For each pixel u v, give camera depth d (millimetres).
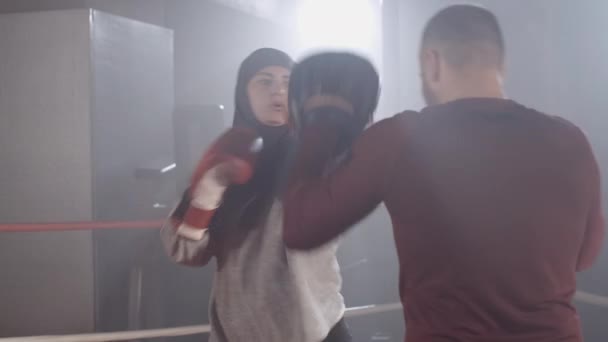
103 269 3379
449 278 1128
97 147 3334
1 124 3414
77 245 3340
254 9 5949
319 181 1154
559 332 1126
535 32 3906
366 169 1148
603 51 3561
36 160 3379
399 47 4516
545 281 1133
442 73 1210
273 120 1569
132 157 3635
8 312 3430
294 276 1452
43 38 3348
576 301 3555
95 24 3336
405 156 1155
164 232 1555
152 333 2773
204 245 1499
